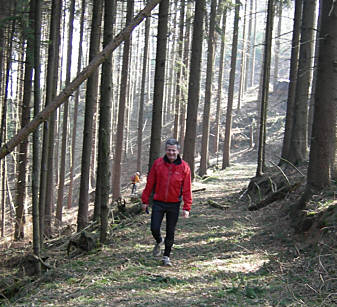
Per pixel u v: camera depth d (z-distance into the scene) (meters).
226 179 21.22
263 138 13.53
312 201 6.95
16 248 11.19
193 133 17.47
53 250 8.80
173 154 5.58
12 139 3.10
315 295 4.05
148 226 8.97
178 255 6.43
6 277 6.68
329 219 5.82
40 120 3.11
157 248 6.04
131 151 40.38
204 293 4.38
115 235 8.21
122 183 31.91
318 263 4.86
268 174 12.53
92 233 8.44
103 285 4.91
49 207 13.33
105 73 7.37
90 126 10.84
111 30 7.99
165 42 11.11
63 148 19.34
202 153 23.97
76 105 24.83
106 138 7.41
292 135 12.41
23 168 13.72
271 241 6.73
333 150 7.15
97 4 10.57
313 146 7.24
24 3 6.58
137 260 6.07
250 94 51.94
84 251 7.25
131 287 4.73
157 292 4.53
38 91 6.70
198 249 6.75
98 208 9.86
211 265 5.64
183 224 9.09
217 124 33.78
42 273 6.45
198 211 10.92
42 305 4.37
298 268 4.95
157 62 11.14
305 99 12.27
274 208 9.37
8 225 19.06
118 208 10.70
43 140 8.24
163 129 42.75
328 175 7.11
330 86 7.05
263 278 4.77
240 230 7.88
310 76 12.25
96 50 10.69
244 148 37.81
